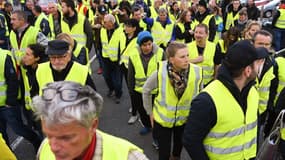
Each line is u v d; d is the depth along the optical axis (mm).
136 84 5410
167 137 4148
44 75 4102
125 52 6457
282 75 4398
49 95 1514
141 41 5125
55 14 7285
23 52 6066
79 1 11414
